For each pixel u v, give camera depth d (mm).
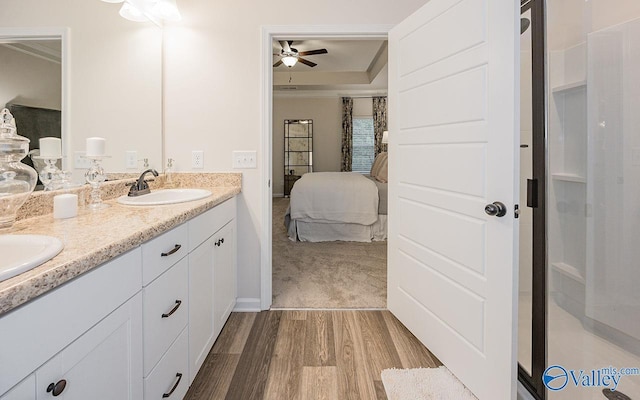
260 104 2230
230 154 2250
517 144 1287
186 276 1391
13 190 1092
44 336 652
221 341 1914
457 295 1596
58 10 1414
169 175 2234
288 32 2203
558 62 1606
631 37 1429
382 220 4332
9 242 880
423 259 1866
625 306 1463
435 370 1661
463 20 1526
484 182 1428
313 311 2305
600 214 1517
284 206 6934
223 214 1915
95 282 810
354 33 2207
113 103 1798
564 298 1515
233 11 2205
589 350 1486
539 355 1505
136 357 1003
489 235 1404
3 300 548
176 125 2234
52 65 1392
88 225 1111
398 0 2193
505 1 1311
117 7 1849
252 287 2320
